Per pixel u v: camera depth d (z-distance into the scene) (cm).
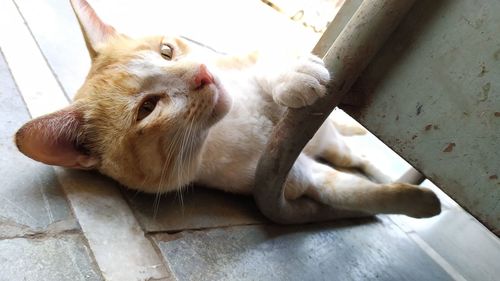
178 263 20
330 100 19
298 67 19
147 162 23
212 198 27
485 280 29
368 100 19
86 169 24
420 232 33
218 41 51
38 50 33
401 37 17
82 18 26
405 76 18
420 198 24
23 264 17
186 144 23
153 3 57
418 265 27
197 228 23
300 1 79
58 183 22
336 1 78
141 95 23
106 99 23
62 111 22
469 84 16
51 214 20
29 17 38
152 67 23
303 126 20
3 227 18
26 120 25
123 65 24
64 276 17
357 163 37
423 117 17
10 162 22
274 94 21
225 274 21
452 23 16
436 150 17
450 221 36
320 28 77
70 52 35
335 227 28
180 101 22
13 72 29
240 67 30
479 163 16
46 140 21
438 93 17
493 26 15
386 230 30
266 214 25
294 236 25
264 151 23
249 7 75
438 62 16
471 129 16
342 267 24
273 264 22
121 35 28
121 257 19
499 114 15
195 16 58
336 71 18
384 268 26
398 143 18
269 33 63
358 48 17
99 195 23
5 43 32
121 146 22
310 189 27
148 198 24
